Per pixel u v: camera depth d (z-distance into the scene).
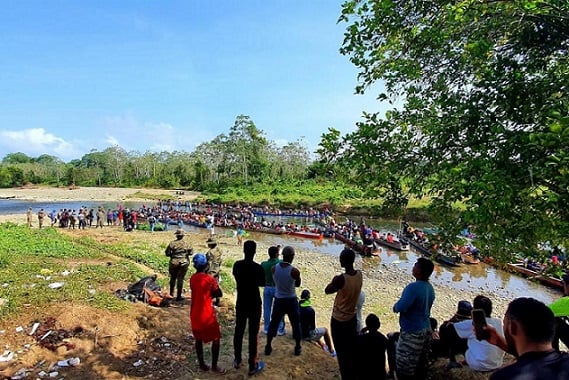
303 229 36.09
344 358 6.51
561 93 5.14
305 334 8.68
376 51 6.18
